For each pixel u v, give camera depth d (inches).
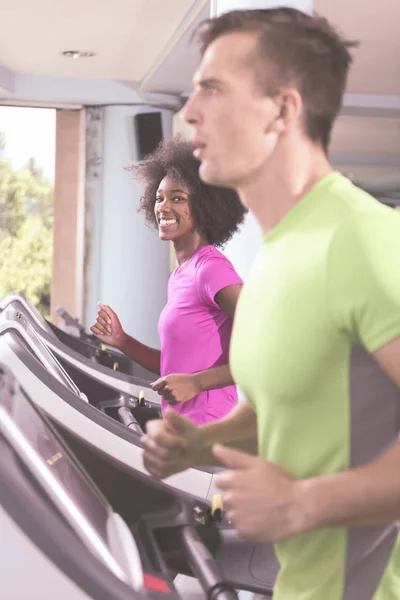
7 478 30.0
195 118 36.7
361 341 33.4
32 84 272.4
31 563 29.5
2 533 29.5
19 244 299.6
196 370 84.7
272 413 37.1
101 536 39.0
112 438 59.7
